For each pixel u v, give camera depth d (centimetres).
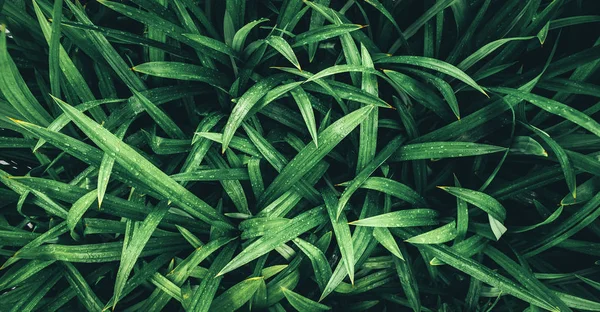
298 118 75
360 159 72
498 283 69
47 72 76
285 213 73
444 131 73
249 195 77
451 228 71
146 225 68
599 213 70
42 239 70
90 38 70
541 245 73
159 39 73
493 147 69
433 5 73
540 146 70
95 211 74
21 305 71
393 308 78
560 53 77
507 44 74
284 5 74
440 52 77
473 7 75
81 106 70
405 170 75
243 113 70
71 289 73
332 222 71
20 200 71
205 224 74
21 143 74
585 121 68
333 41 76
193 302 69
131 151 66
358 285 75
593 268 74
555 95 75
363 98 71
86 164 76
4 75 68
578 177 77
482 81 76
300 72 71
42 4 72
